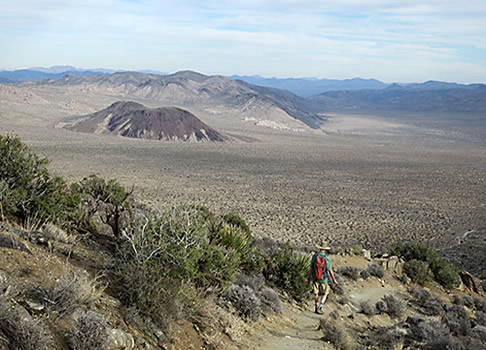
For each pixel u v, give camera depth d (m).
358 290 12.23
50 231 6.38
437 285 15.96
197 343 5.25
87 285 4.54
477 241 52.22
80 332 3.78
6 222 6.28
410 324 8.84
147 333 4.77
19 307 3.73
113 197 7.96
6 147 7.19
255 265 9.25
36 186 7.30
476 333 9.53
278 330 7.14
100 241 6.82
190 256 5.93
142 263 5.43
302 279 9.57
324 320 7.75
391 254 18.31
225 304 6.83
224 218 12.01
